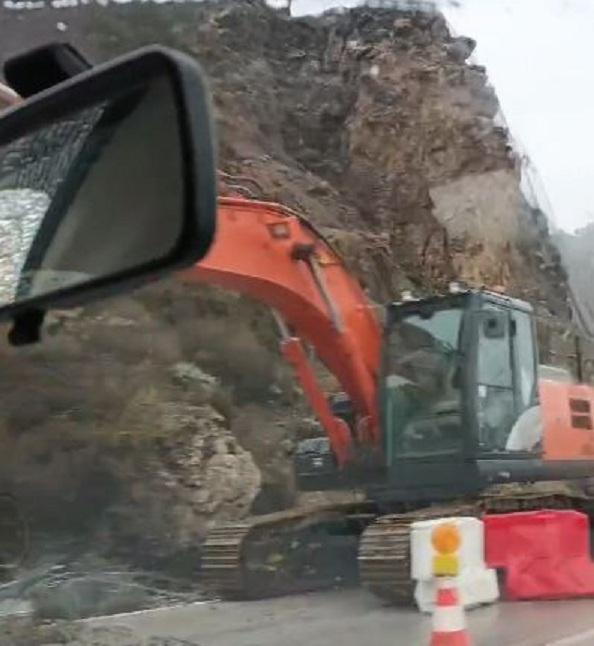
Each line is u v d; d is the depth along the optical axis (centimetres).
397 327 1173
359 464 1165
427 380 1141
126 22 2483
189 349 1884
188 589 1205
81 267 228
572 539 1054
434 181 3347
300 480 1238
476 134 3459
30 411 1415
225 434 1552
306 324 1127
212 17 3381
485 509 1119
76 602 1050
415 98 3484
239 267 1050
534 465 1170
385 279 2867
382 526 1027
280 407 1930
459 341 1129
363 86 3512
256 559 1148
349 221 3084
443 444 1121
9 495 1330
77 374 1509
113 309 1761
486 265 3241
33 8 1764
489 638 812
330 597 1133
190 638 859
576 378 1502
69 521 1355
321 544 1215
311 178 3142
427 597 969
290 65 3575
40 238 238
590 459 1281
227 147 2872
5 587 1106
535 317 1268
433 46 3675
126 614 1032
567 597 1030
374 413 1164
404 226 3228
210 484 1466
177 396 1606
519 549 1045
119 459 1413
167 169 206
